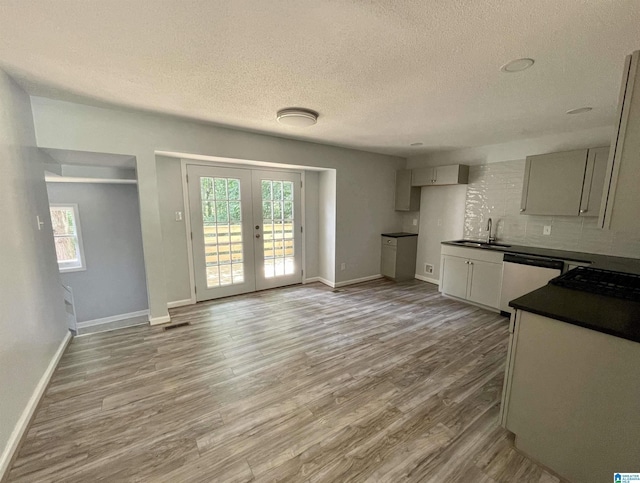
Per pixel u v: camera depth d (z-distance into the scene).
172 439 1.64
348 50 1.61
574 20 1.31
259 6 1.24
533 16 1.28
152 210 3.03
